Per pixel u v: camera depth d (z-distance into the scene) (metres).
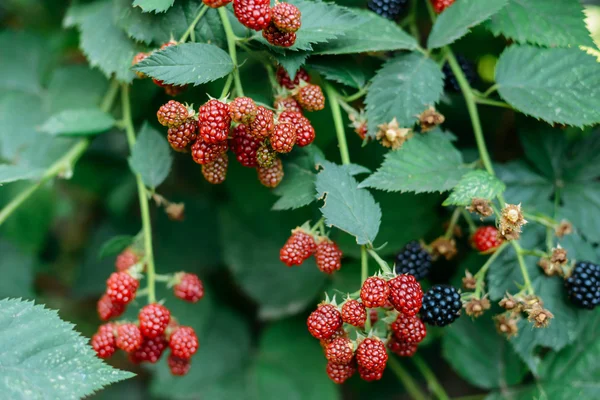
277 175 0.72
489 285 0.74
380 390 0.90
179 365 0.74
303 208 0.84
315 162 0.72
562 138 0.78
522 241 0.75
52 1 0.87
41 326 0.69
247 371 0.88
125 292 0.73
